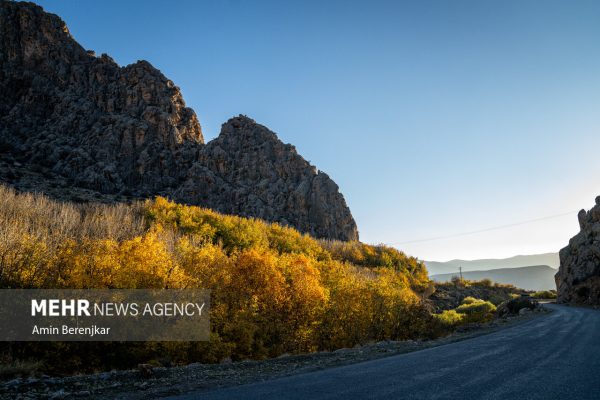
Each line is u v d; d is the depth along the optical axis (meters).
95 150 115.31
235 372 9.05
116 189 105.62
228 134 149.75
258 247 59.12
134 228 45.94
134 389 7.21
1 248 22.12
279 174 141.75
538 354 10.51
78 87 137.38
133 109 135.62
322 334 34.59
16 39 132.75
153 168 121.81
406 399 5.69
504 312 53.28
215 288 27.72
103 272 23.00
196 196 119.00
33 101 124.69
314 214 132.75
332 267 50.75
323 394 6.15
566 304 63.41
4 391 6.86
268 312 30.72
